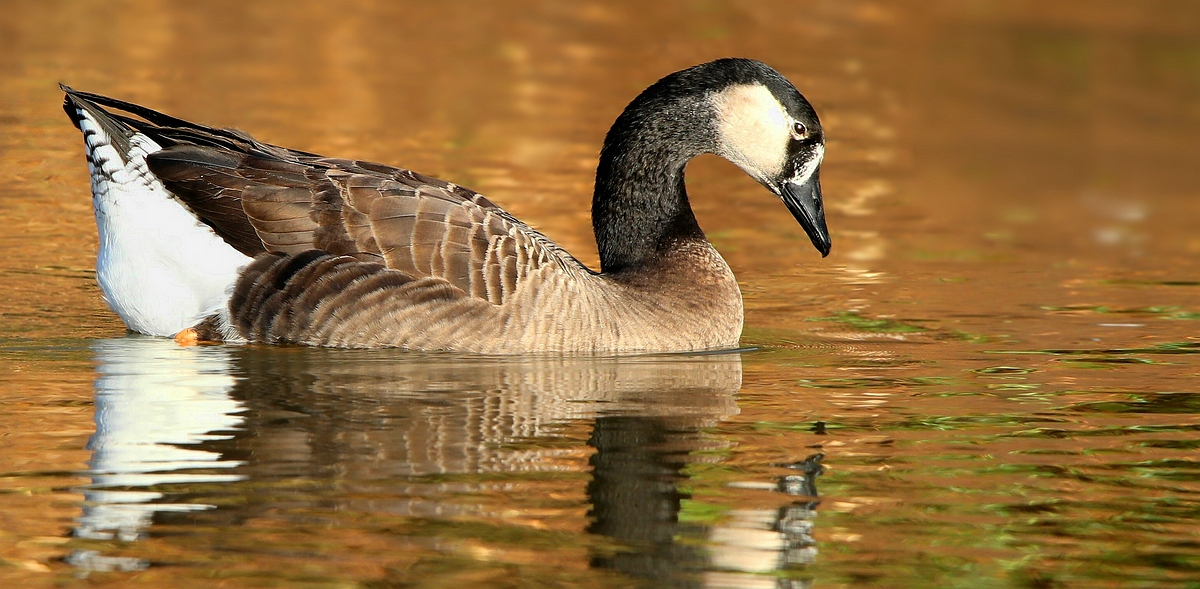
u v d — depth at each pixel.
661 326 13.89
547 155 24.52
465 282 13.16
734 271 18.44
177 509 8.95
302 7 35.81
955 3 38.34
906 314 15.98
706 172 25.20
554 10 36.34
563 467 9.95
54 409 11.06
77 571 7.99
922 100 30.00
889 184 24.38
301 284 13.15
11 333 13.72
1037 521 9.09
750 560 8.39
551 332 13.27
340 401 11.46
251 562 8.16
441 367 12.71
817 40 34.28
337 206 13.27
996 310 16.19
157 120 14.08
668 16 35.94
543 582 7.99
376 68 30.31
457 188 14.03
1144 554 8.57
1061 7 38.22
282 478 9.52
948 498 9.51
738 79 14.63
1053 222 22.06
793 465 10.12
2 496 9.06
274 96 27.44
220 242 13.31
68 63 28.97
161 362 12.66
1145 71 32.56
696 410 11.57
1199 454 10.48
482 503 9.16
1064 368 13.29
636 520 8.93
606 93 29.11
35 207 19.97
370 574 8.03
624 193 14.76
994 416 11.53
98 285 14.99
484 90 29.02
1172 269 18.97
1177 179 25.23
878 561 8.41
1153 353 13.94
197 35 32.41
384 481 9.54
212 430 10.59
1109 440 10.85
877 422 11.30
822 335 14.87
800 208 14.76
